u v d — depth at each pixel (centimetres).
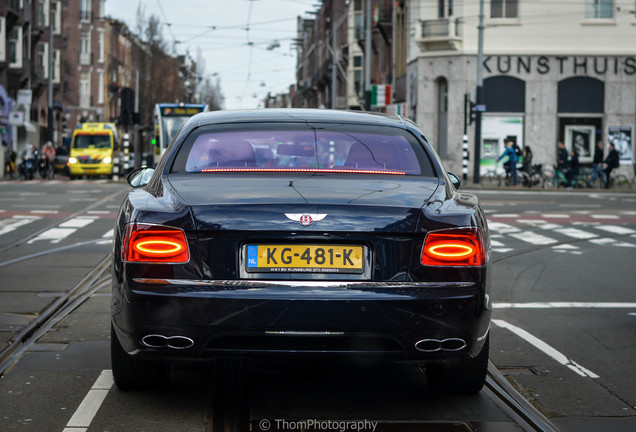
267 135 551
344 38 7469
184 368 600
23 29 5562
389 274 451
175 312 441
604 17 4044
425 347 451
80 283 984
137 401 518
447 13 4122
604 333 746
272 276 448
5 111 5100
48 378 568
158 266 450
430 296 446
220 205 457
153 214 459
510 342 708
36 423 474
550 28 4031
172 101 8125
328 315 437
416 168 534
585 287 1019
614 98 4047
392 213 456
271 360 479
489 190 3347
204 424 477
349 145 544
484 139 4044
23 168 4056
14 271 1084
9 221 1756
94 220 1792
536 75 4034
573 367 623
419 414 500
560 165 3553
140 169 617
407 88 4412
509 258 1300
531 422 487
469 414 502
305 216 450
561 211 2208
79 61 8650
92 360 618
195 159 531
